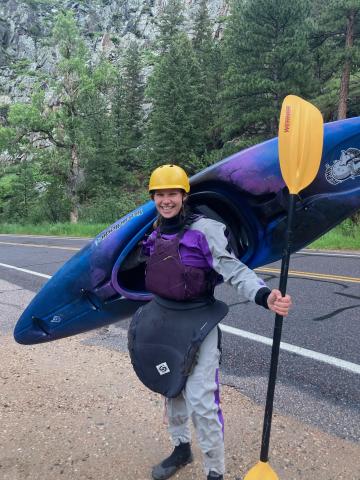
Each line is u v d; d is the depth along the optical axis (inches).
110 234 122.4
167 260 85.7
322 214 120.6
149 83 1774.1
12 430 121.1
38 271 396.8
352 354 167.9
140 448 111.7
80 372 162.2
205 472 91.0
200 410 84.9
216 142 1515.7
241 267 82.5
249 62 979.3
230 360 169.2
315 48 982.4
